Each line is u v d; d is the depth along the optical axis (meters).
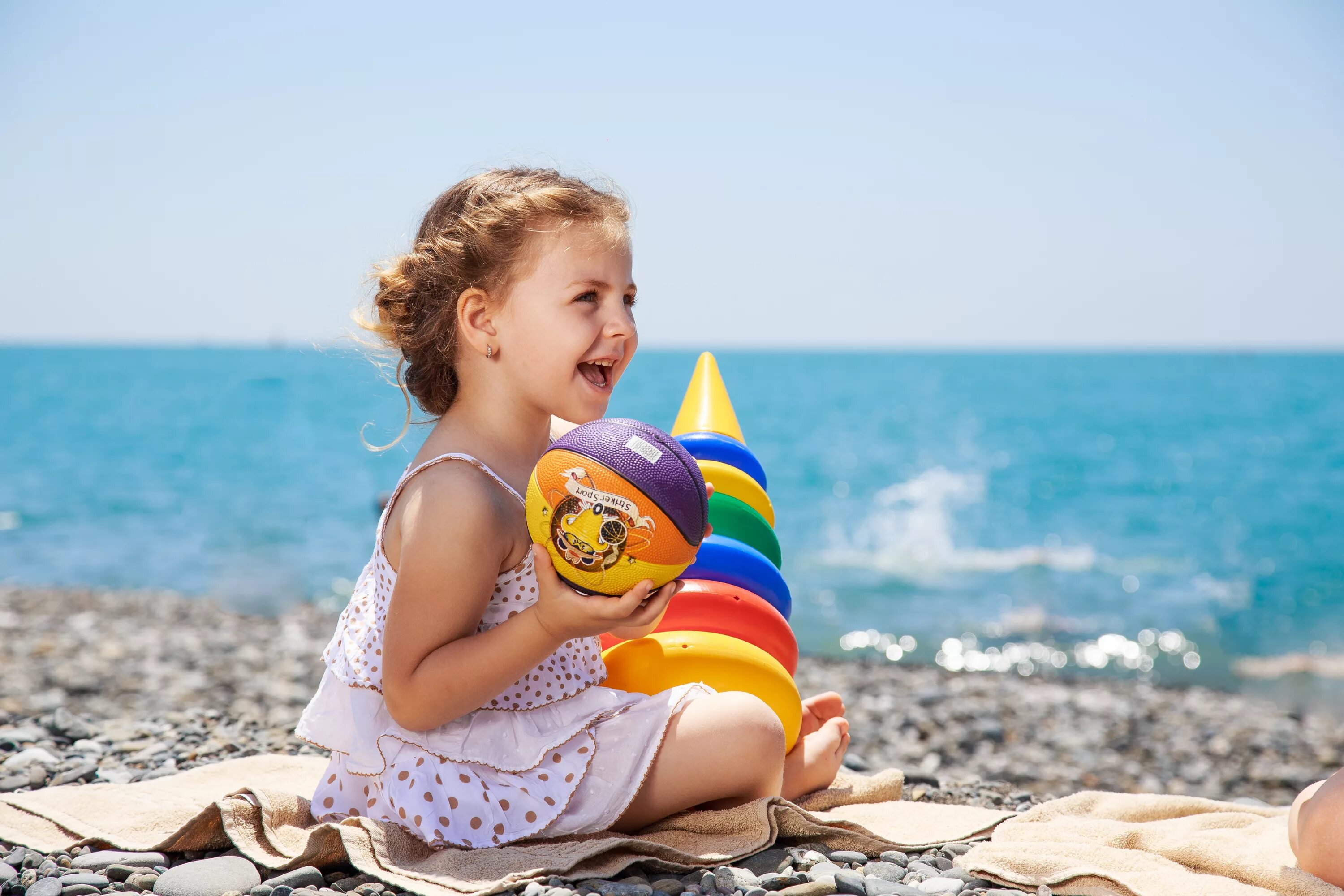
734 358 180.00
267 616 11.59
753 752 2.47
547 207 2.43
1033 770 6.27
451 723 2.41
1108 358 185.75
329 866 2.37
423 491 2.33
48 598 11.92
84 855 2.51
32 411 52.25
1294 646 11.61
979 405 56.62
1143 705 8.53
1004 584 15.48
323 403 57.84
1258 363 141.75
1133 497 26.06
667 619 2.82
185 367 108.38
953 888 2.34
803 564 17.31
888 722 7.15
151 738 4.32
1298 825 2.46
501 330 2.46
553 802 2.38
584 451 2.22
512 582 2.43
